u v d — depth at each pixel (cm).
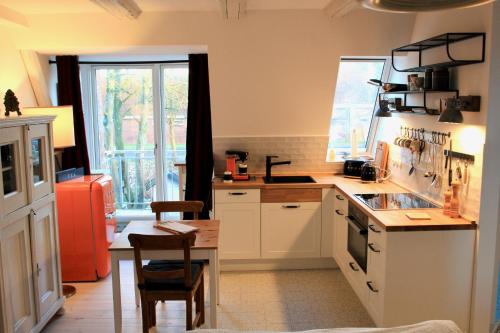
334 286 412
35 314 317
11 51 419
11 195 288
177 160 580
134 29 407
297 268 455
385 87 389
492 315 303
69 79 498
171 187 587
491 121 281
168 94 563
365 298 340
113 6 345
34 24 405
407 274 297
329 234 443
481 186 288
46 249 338
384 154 449
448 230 294
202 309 334
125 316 357
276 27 402
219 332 195
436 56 350
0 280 274
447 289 301
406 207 336
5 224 278
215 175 493
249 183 438
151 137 576
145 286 288
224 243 442
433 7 120
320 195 438
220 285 416
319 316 355
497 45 273
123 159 581
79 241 422
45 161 336
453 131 321
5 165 286
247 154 477
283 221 440
